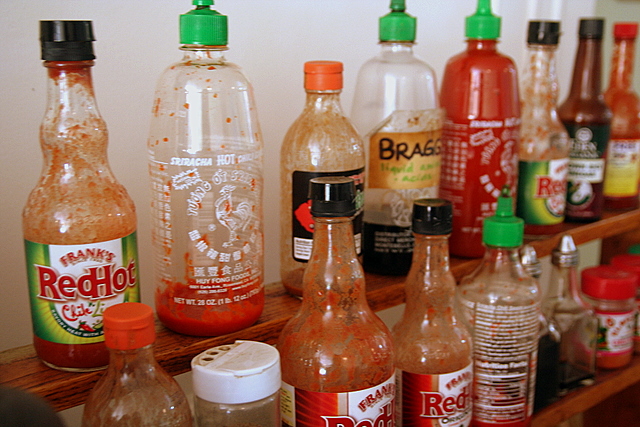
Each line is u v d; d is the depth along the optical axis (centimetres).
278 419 47
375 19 79
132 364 43
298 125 57
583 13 108
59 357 47
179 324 52
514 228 62
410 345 58
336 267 48
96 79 59
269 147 73
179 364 51
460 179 70
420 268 58
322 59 75
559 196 78
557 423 78
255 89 70
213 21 48
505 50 97
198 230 50
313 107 57
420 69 65
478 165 69
